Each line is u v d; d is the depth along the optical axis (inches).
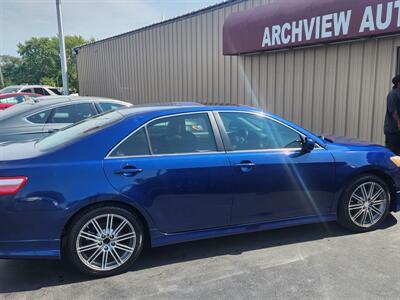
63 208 122.3
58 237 123.8
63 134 147.9
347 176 159.9
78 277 132.6
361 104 301.7
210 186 141.1
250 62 402.3
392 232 165.6
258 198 149.1
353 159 161.3
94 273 130.0
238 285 124.6
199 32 473.4
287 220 155.9
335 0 277.0
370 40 289.1
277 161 150.0
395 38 271.7
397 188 170.2
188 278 130.2
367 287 121.6
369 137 298.4
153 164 134.1
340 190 161.0
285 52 360.8
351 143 173.9
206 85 474.6
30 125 251.0
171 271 135.5
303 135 158.6
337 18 276.4
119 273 133.8
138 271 135.9
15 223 119.7
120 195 128.3
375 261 138.9
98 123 144.2
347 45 306.2
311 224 177.0
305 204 156.9
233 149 147.2
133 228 133.7
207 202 142.0
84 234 127.4
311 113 343.6
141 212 132.9
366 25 259.0
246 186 146.2
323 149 159.5
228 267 137.3
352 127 310.5
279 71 370.0
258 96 398.3
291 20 311.6
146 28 584.4
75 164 126.3
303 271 132.7
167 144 139.6
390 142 243.1
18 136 245.1
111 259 133.3
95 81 809.5
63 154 127.5
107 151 131.1
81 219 125.8
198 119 146.2
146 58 599.2
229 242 158.9
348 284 123.5
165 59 550.9
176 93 536.1
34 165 122.9
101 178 127.0
